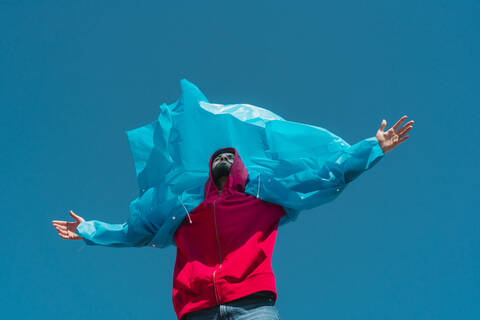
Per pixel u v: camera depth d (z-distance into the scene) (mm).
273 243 5098
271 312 4719
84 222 5719
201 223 5145
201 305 4758
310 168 5340
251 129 5723
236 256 4859
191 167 5750
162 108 5660
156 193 5559
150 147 5770
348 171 5086
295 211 5391
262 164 5656
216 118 5723
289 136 5473
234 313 4672
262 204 5211
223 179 5520
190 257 5051
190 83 5750
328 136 5422
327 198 5191
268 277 4828
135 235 5539
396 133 5051
